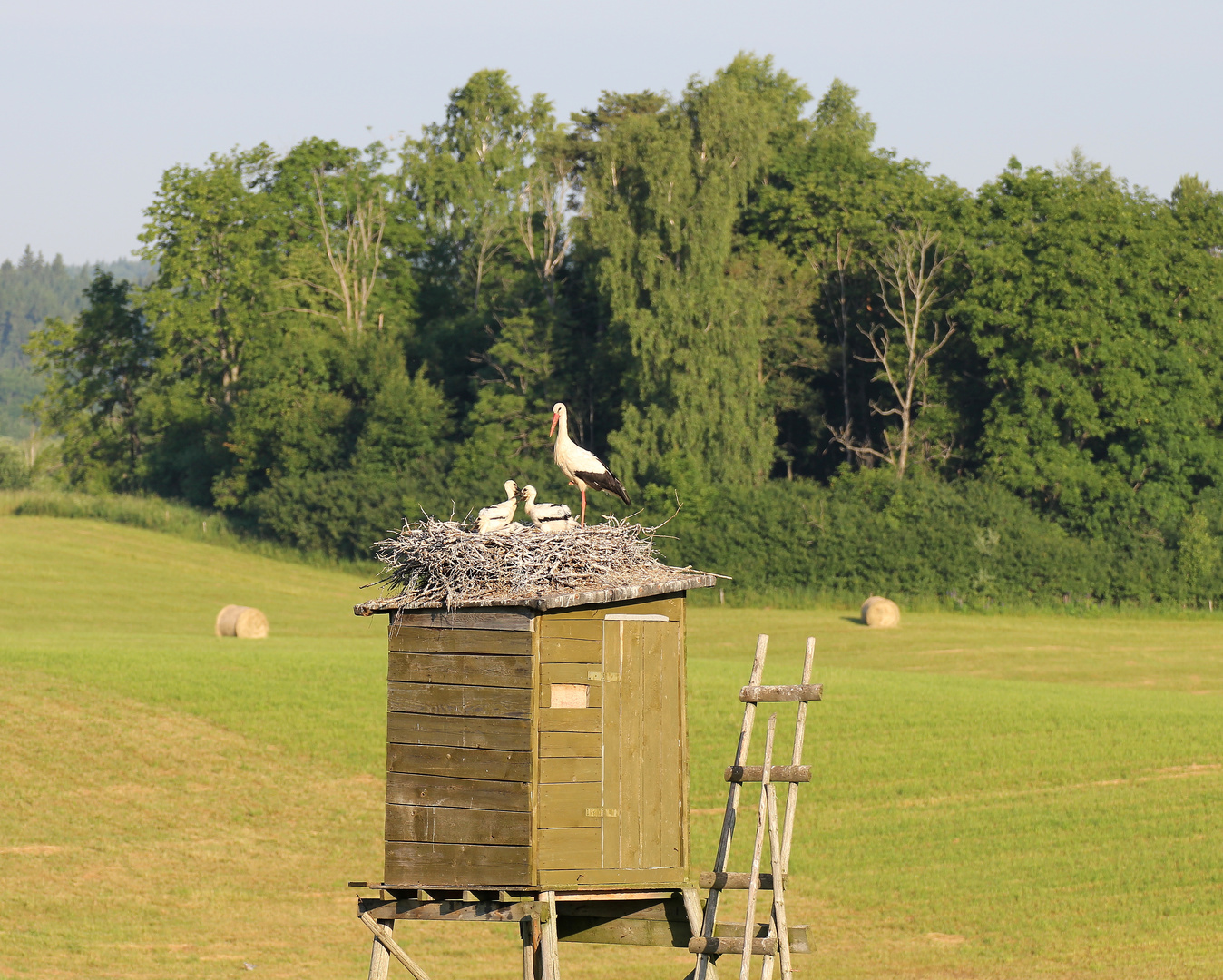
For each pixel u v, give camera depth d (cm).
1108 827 4622
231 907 3991
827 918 3891
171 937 3725
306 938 3753
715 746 5650
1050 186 13850
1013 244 13500
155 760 5341
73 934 3719
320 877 4291
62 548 12550
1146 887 4041
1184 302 13512
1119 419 13025
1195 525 12219
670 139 13012
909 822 4744
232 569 12712
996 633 9688
